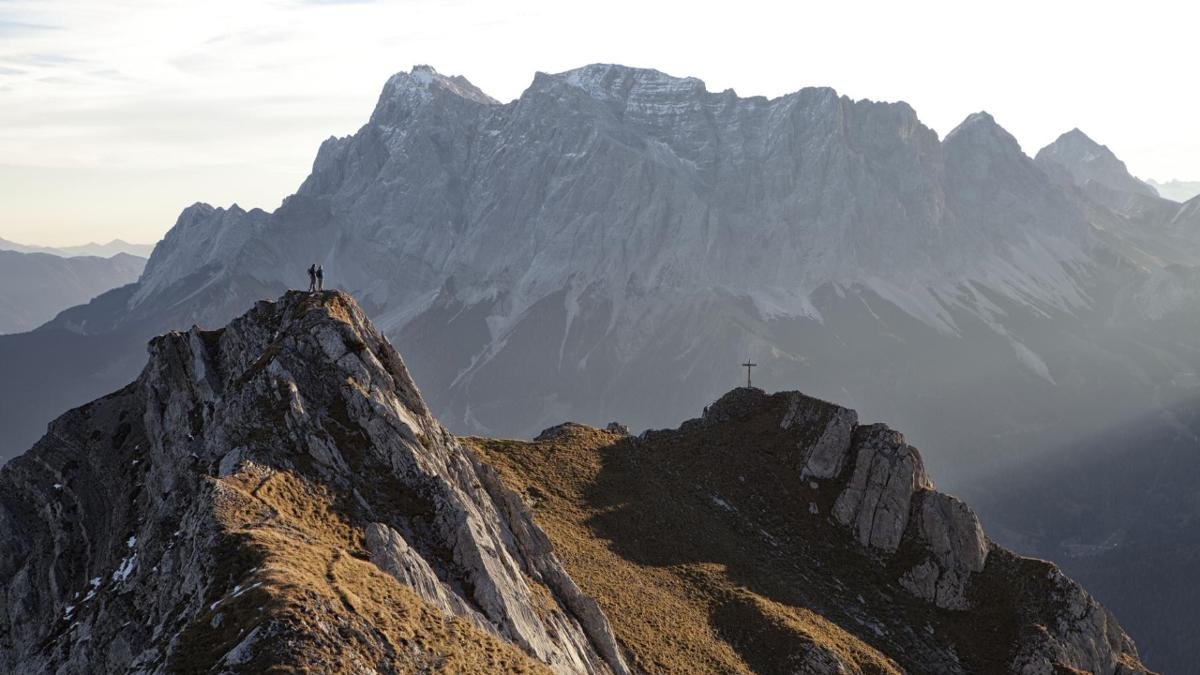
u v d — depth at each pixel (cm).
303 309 8544
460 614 6406
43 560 8875
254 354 8794
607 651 8231
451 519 7181
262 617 4747
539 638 7056
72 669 6788
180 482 7669
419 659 5103
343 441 7406
